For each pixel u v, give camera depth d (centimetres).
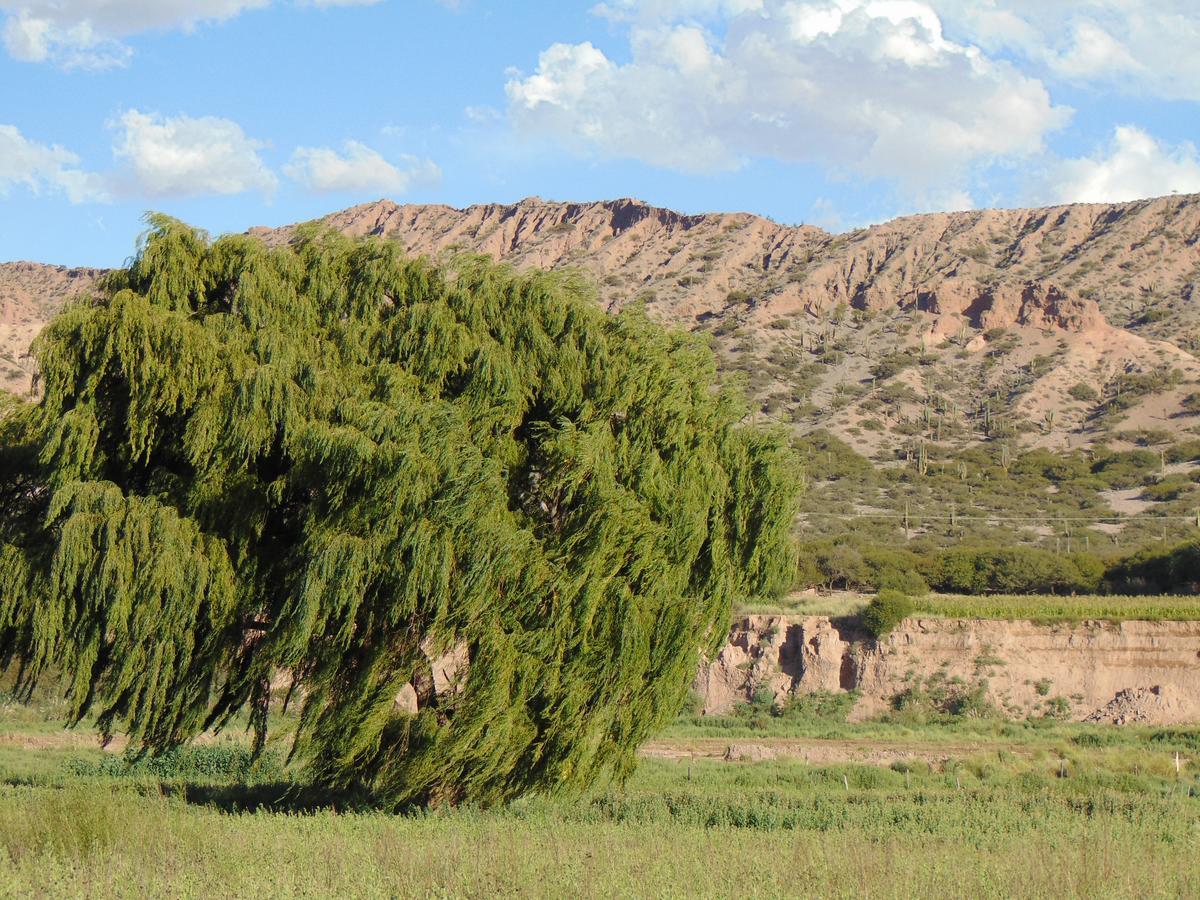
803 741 4734
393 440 1902
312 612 1858
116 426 1992
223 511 1952
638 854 1295
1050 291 17700
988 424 14700
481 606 1948
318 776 2122
